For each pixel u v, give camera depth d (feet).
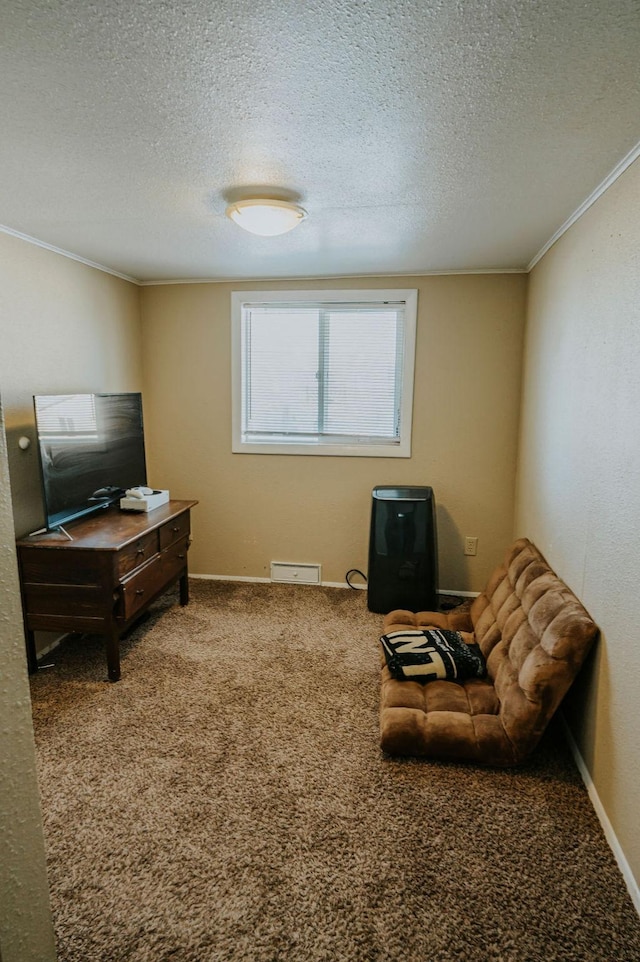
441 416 11.57
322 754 6.62
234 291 11.96
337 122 4.92
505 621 7.98
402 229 8.20
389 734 6.46
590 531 6.31
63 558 8.03
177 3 3.38
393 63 4.00
